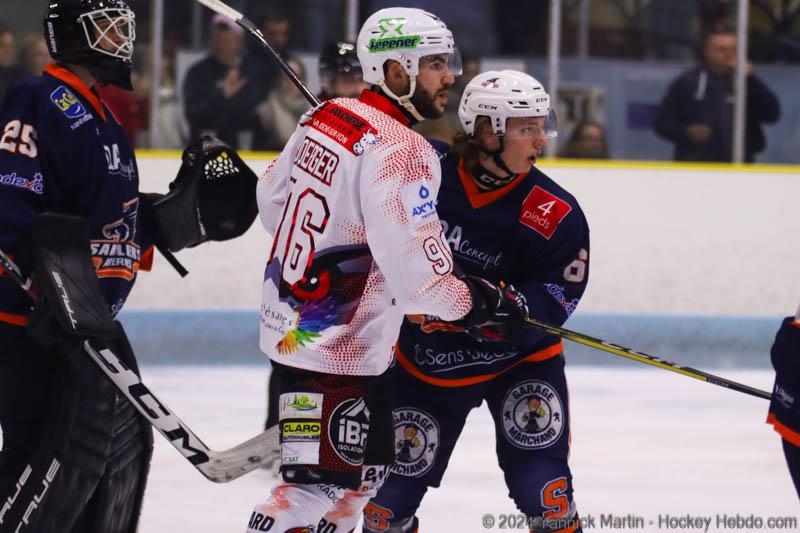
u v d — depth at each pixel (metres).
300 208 8.34
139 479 9.57
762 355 22.16
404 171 7.97
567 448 9.82
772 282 23.41
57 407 8.52
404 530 10.05
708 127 24.08
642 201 23.14
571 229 9.73
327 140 8.30
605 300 23.11
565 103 23.84
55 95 8.79
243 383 18.92
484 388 10.00
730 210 23.31
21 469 8.83
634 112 24.02
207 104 22.78
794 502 13.32
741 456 15.39
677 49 23.97
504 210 9.74
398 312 8.36
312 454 8.19
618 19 23.75
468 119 9.48
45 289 8.32
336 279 8.16
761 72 24.25
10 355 8.81
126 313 21.08
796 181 23.39
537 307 9.66
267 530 8.09
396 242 7.93
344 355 8.18
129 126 22.67
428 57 8.37
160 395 17.84
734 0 23.83
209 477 9.05
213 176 10.47
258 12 22.78
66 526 8.83
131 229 9.38
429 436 9.92
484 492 13.38
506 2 23.47
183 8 22.56
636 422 17.16
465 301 8.21
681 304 23.25
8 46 22.20
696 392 19.28
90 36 8.89
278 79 22.89
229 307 21.61
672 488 13.80
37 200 8.67
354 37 23.06
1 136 8.70
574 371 20.88
